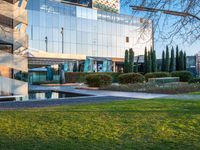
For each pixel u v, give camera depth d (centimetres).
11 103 1417
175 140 634
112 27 6091
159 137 657
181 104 1170
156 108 1055
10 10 1680
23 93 1773
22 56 1761
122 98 1673
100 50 5938
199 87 2262
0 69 1695
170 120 823
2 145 589
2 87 1705
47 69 4094
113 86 2497
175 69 4750
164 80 2956
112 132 698
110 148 575
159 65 5222
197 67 4981
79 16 5625
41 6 5038
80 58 3441
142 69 5303
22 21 1741
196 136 664
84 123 790
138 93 2077
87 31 5750
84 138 646
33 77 3953
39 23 5012
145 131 707
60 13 5328
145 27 645
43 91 2320
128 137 656
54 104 1375
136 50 5566
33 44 4922
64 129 726
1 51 1688
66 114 927
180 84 2639
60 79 3681
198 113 929
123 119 840
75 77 4009
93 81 2670
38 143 606
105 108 1070
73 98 1689
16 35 1725
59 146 584
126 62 4759
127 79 2892
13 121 822
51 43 5184
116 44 6144
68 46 5450
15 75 1745
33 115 913
